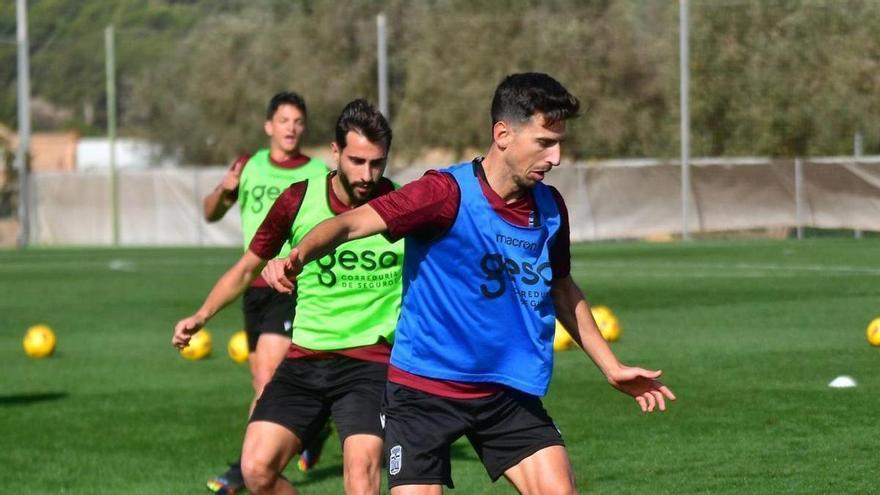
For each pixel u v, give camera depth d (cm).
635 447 1939
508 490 1744
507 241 1090
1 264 6894
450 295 1105
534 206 1106
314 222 1420
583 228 7550
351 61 10744
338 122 1408
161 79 12912
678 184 7450
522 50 9281
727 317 3603
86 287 5381
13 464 1998
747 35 8212
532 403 1137
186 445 2122
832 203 7212
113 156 8844
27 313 4434
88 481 1875
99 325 4038
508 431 1127
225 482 1777
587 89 8994
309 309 1443
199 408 2469
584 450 1934
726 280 4772
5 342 3656
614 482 1728
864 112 8106
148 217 8925
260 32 11688
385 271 1426
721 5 8238
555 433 1132
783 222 7312
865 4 8181
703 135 8238
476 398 1122
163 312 4375
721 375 2566
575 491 1105
